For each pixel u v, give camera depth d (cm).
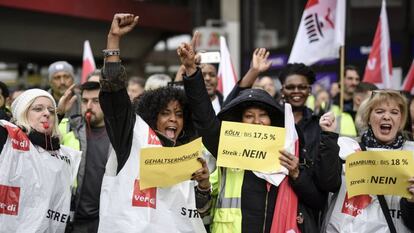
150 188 387
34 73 2395
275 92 946
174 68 2286
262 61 521
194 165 392
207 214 417
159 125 412
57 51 2050
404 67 1256
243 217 402
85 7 1877
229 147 406
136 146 389
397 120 426
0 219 396
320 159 403
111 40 380
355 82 816
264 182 408
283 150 399
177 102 413
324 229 423
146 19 2047
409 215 403
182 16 2145
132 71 2328
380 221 407
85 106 528
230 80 712
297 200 407
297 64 564
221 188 414
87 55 868
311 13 702
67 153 439
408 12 1261
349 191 402
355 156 405
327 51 702
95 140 513
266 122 422
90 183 495
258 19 1697
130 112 387
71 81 725
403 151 401
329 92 1228
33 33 1941
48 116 422
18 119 418
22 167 404
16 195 401
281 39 1630
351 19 1355
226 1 1869
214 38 1756
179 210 393
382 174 402
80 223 493
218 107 655
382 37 791
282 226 398
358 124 446
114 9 1948
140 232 378
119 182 385
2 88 604
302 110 561
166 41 2278
